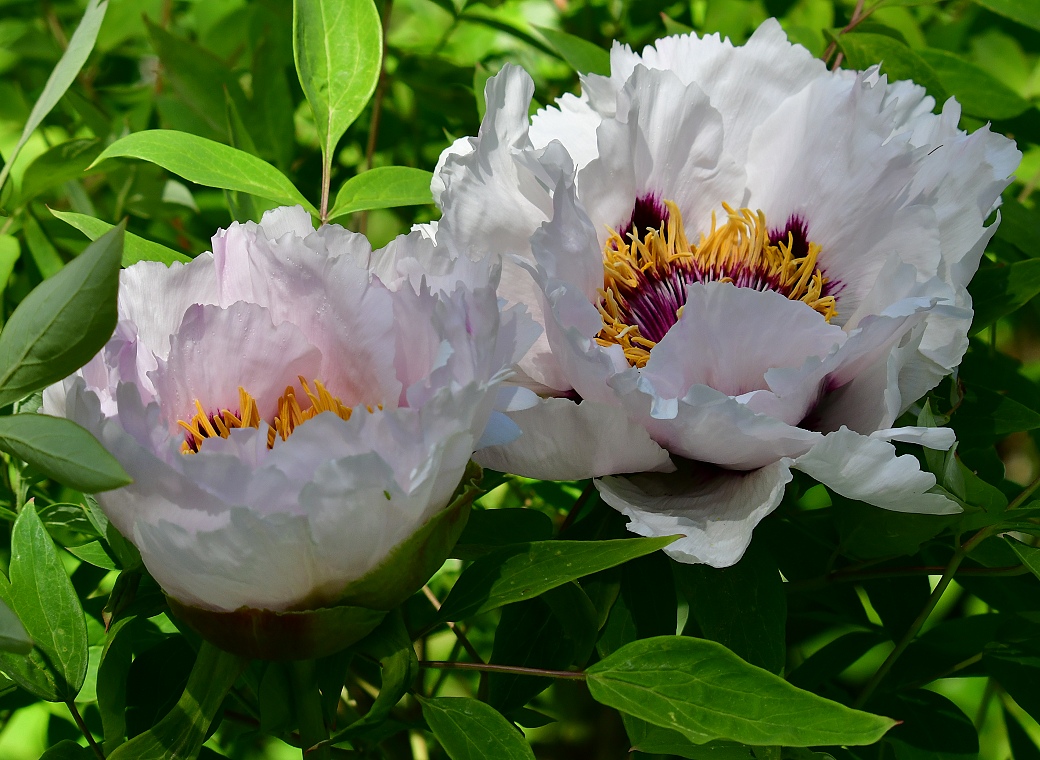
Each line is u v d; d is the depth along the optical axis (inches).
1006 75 44.1
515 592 27.8
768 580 29.7
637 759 30.5
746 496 29.0
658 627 30.1
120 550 29.2
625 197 31.2
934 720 32.4
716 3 40.8
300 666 27.4
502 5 47.2
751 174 32.3
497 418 27.9
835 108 31.1
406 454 25.8
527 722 30.7
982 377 35.1
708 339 28.8
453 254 28.6
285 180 32.3
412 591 26.6
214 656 26.9
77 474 24.8
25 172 35.0
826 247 31.5
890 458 27.9
